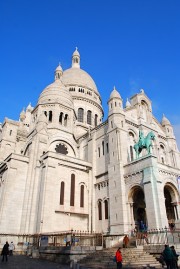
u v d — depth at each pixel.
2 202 37.56
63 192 40.34
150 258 22.73
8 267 19.72
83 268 19.61
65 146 51.16
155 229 29.33
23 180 41.00
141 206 38.84
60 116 54.72
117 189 37.75
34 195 39.47
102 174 43.69
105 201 40.88
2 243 34.62
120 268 18.16
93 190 43.72
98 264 21.20
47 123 50.78
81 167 44.53
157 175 33.62
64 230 37.69
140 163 35.97
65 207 39.38
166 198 39.16
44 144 45.81
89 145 49.84
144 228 32.47
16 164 41.34
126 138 43.06
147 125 49.84
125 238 28.03
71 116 55.56
